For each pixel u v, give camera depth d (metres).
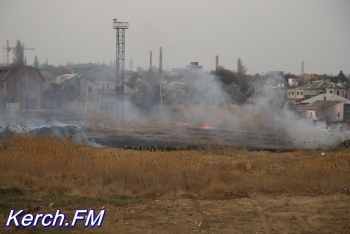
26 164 25.72
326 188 22.23
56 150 29.98
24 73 98.19
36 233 14.41
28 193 20.91
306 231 14.88
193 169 25.92
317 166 29.17
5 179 22.55
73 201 19.47
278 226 15.56
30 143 31.89
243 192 21.77
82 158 28.55
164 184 22.67
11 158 26.88
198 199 20.36
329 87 119.06
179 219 16.50
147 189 22.12
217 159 36.88
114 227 15.32
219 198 20.56
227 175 25.58
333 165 29.45
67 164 26.34
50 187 21.72
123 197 20.61
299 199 20.12
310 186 22.69
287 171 29.02
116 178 23.77
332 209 18.00
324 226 15.48
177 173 24.52
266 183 23.16
